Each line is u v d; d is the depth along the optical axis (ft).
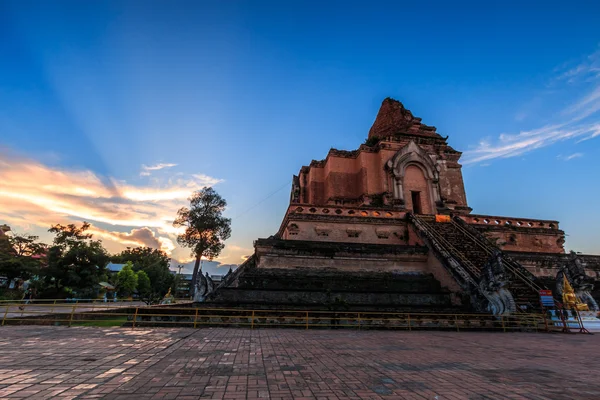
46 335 37.01
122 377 20.80
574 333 49.42
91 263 149.48
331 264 72.13
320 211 85.30
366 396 18.52
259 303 54.80
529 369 25.67
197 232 158.61
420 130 130.31
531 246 98.27
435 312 56.59
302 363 25.89
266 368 23.98
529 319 52.90
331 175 116.47
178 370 22.80
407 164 112.78
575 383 21.84
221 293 57.16
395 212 90.58
